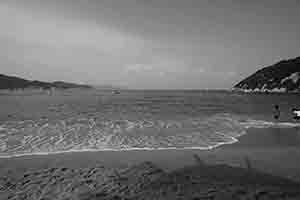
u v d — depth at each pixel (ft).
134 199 14.62
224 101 155.12
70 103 123.44
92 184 17.46
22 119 56.39
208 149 29.71
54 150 28.99
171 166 22.62
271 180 17.84
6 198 15.19
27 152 27.99
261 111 82.33
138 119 57.72
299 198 14.14
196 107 100.12
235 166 22.12
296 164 22.77
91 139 35.45
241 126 48.34
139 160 24.88
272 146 31.27
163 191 15.66
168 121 54.13
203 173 19.67
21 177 19.11
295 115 61.62
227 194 14.88
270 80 484.33
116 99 174.50
